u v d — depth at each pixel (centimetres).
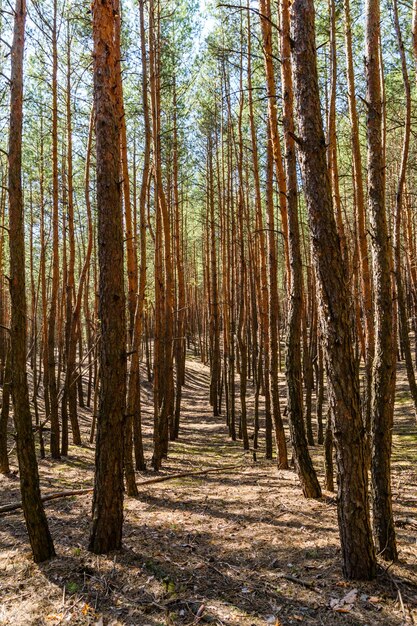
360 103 1048
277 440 822
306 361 1380
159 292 859
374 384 406
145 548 453
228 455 1015
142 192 727
